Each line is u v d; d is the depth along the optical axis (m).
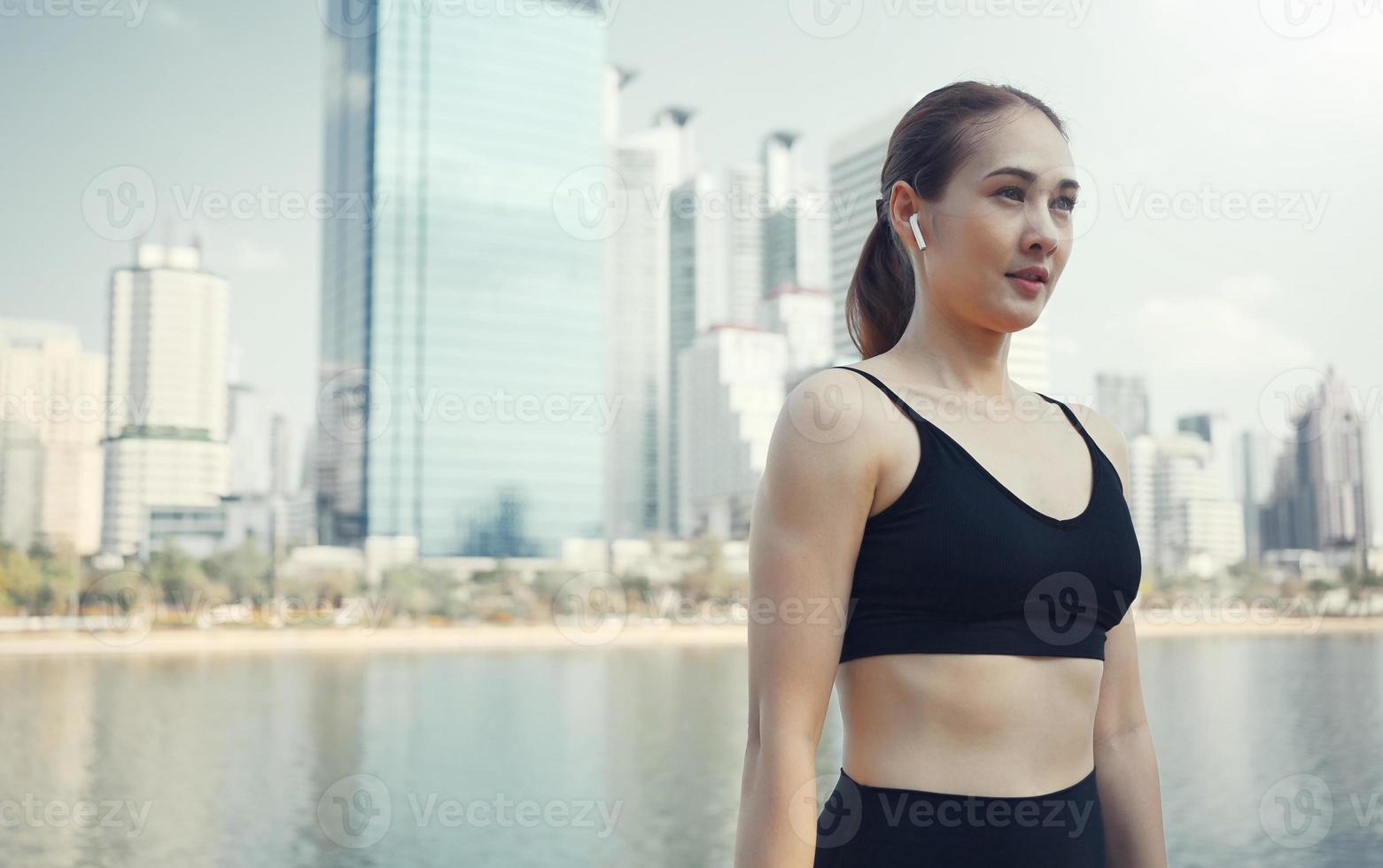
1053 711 0.61
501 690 19.73
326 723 16.83
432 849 10.58
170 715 17.14
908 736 0.60
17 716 16.66
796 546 0.60
